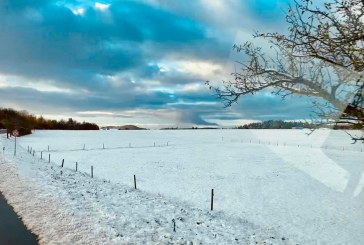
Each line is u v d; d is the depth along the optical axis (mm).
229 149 54469
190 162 37125
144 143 69750
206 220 11758
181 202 17500
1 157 23469
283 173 27703
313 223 14180
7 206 10641
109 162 36562
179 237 8773
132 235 8414
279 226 13781
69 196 12070
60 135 96938
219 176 27359
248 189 21875
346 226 13539
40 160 29422
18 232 8242
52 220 9211
